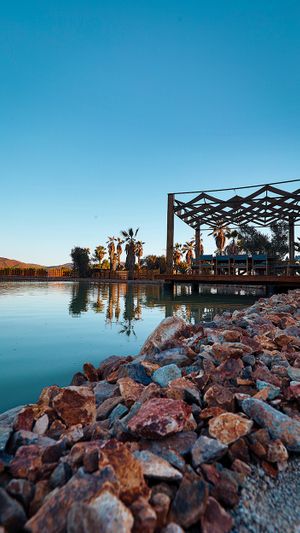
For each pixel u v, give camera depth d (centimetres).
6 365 374
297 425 169
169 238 1595
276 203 1448
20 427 187
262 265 1850
